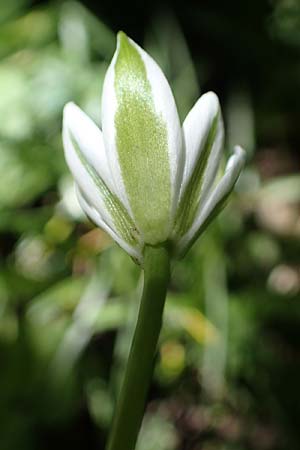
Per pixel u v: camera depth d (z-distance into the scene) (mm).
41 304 271
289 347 290
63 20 345
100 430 259
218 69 376
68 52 336
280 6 397
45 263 297
